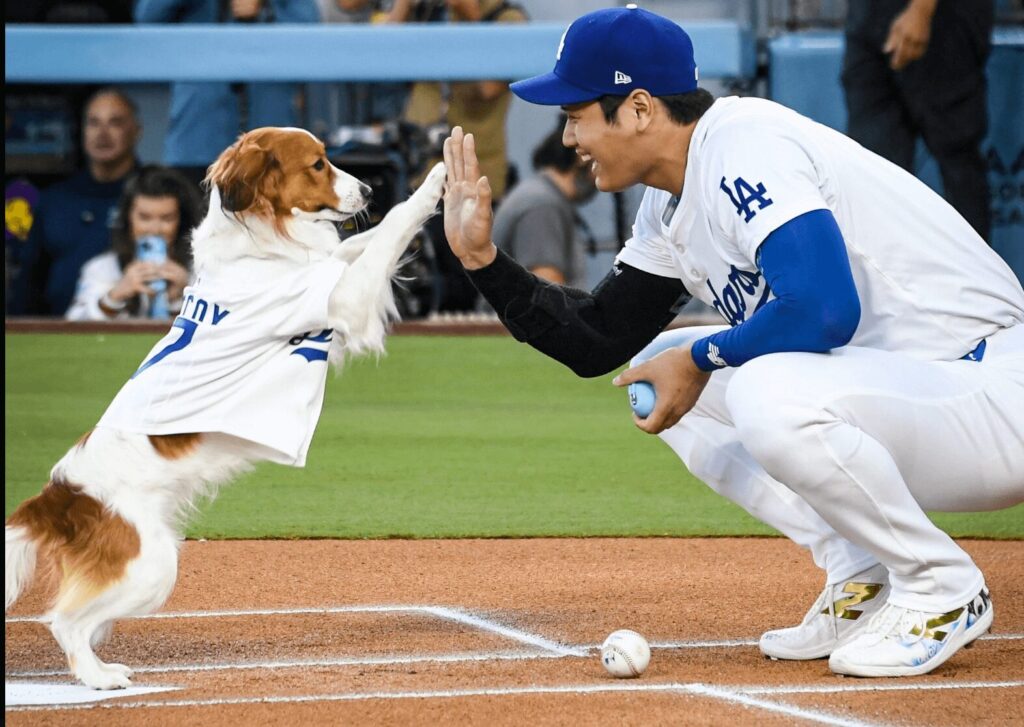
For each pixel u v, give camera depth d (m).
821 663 9.84
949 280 9.45
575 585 13.08
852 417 8.93
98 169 35.22
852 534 9.13
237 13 36.59
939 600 9.26
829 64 34.44
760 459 9.06
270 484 18.86
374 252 10.83
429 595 12.67
